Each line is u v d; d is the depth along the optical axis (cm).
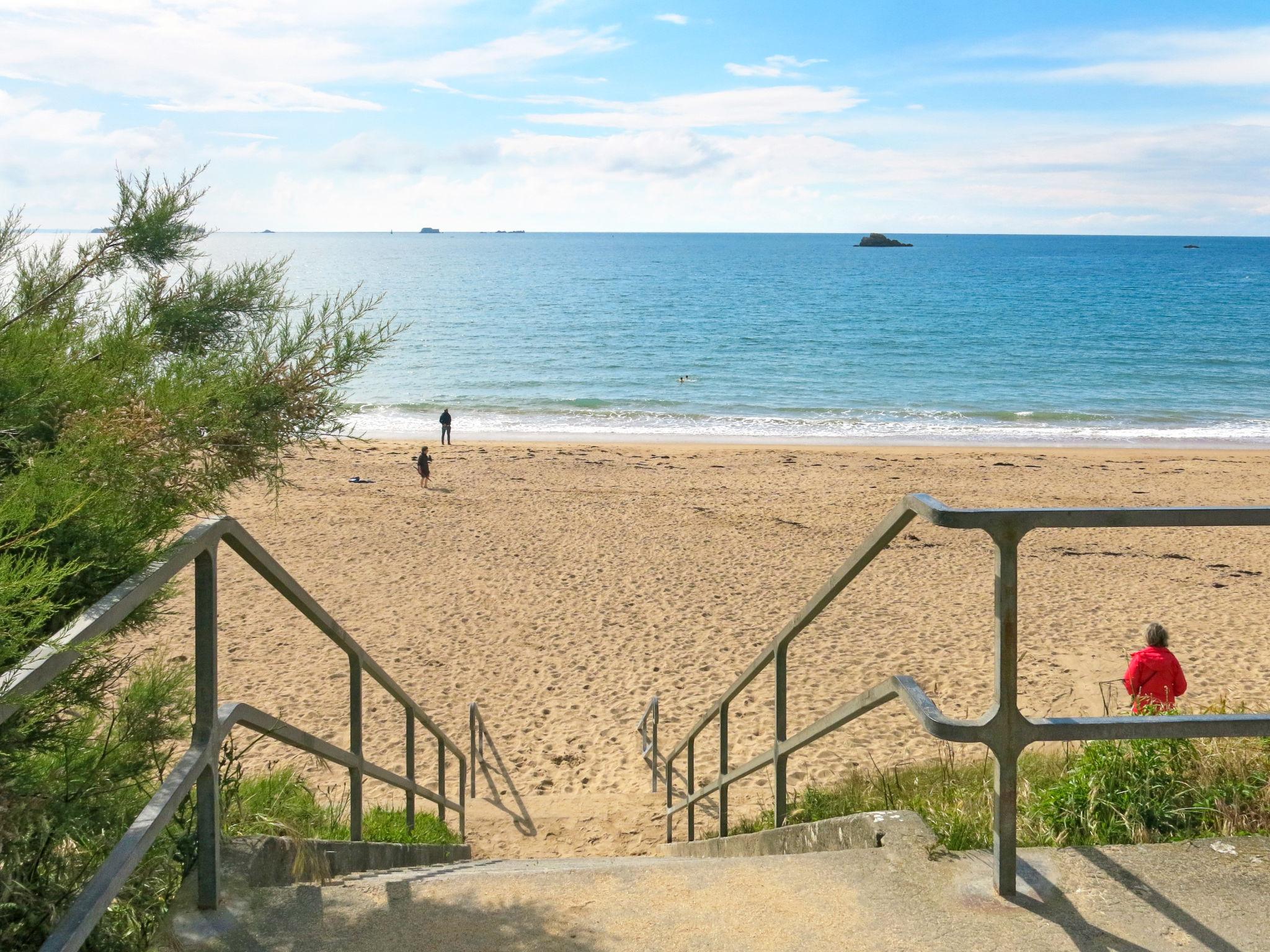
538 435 3906
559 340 7500
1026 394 5084
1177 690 760
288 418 356
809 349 6931
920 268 19312
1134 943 223
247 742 1084
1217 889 244
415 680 1325
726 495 2511
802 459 3173
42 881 228
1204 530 2127
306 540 2012
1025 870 255
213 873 242
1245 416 4391
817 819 614
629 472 2862
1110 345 7150
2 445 264
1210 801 316
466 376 5691
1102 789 328
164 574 195
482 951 237
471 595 1677
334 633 331
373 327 366
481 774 1071
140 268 368
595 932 244
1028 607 1580
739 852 425
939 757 930
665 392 5166
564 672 1348
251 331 362
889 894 250
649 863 300
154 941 229
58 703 253
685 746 783
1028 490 2617
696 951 234
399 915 252
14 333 276
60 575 184
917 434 3944
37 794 237
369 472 2775
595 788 1036
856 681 1282
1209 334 7825
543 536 2070
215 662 232
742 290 13138
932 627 1480
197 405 296
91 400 280
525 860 465
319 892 259
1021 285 13900
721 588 1716
